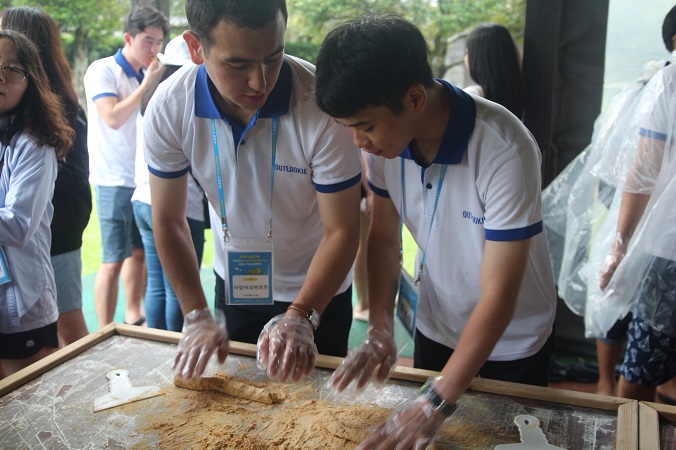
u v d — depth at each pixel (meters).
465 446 1.20
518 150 1.27
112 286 3.11
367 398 1.38
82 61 4.91
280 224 1.64
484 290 1.32
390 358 1.45
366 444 1.14
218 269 1.87
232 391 1.38
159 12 3.07
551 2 2.64
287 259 1.73
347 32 1.15
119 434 1.25
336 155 1.44
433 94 1.29
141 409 1.33
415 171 1.47
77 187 2.36
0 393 1.37
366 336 1.51
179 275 1.61
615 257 2.14
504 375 1.65
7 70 1.77
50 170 1.90
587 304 2.49
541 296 1.57
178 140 1.51
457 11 4.66
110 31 4.91
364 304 3.47
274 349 1.34
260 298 1.70
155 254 2.83
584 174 2.56
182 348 1.46
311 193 1.60
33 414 1.31
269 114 1.42
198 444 1.21
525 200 1.27
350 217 1.51
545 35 2.68
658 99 1.96
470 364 1.23
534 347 1.60
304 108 1.43
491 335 1.26
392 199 1.58
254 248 1.65
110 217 3.05
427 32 4.77
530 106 2.77
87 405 1.34
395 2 4.62
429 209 1.47
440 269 1.55
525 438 1.22
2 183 1.86
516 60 2.62
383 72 1.12
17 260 1.93
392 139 1.23
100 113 2.96
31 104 1.84
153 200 1.62
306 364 1.35
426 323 1.71
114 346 1.60
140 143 2.68
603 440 1.21
